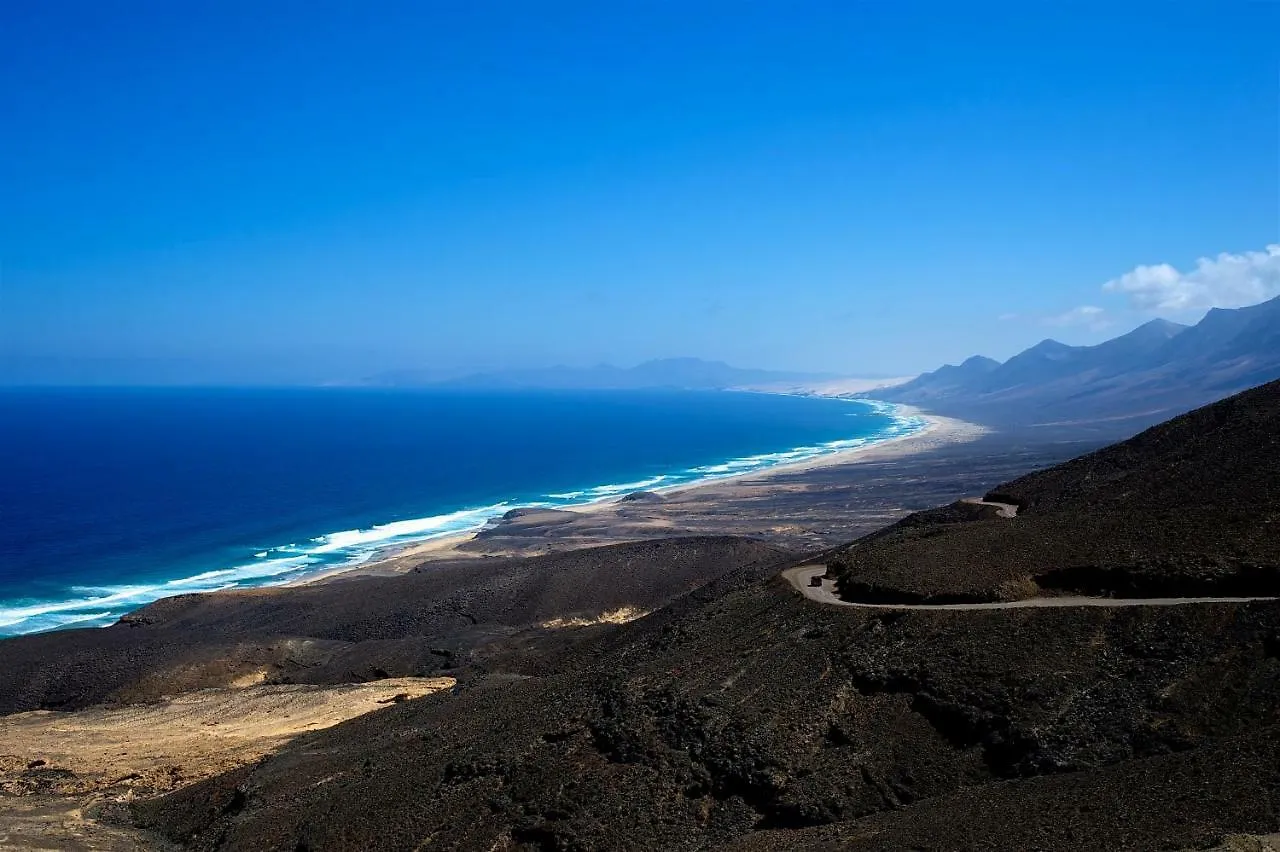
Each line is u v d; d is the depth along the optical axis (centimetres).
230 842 3697
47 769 5131
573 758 3534
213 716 6200
